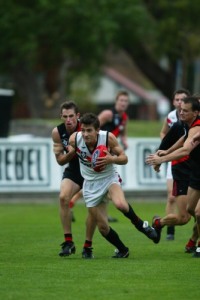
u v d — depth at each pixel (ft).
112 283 93.04
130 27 433.48
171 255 114.93
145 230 110.63
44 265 105.60
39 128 329.72
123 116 160.56
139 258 111.75
